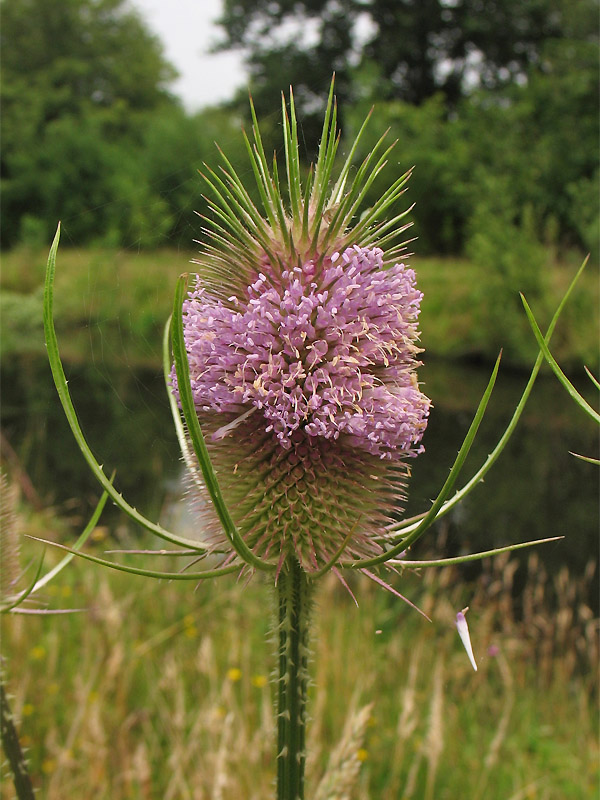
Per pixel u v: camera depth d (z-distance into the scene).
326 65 33.06
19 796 1.97
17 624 4.64
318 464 2.06
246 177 2.08
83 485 8.66
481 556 1.70
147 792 3.58
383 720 4.78
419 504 8.10
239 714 4.21
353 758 2.18
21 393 12.66
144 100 48.34
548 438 11.20
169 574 1.64
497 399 13.45
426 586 6.88
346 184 1.95
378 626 5.96
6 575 2.08
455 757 4.55
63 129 31.14
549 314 15.04
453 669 5.36
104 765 3.91
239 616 5.60
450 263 19.16
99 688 4.48
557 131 22.00
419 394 1.98
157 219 20.30
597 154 20.52
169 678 4.38
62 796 3.71
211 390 1.91
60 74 44.00
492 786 4.37
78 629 5.27
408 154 23.00
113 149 30.17
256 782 3.73
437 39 33.41
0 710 1.96
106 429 10.77
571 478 9.76
